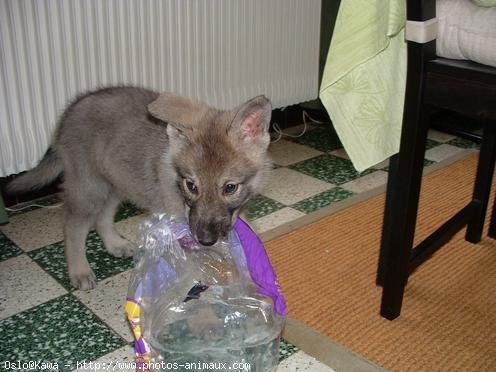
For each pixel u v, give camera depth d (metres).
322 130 1.85
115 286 0.97
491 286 0.98
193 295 0.75
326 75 0.75
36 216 1.25
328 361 0.78
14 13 1.08
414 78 0.73
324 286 0.97
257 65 1.55
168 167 0.88
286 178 1.47
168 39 1.33
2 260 1.05
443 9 0.72
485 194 1.08
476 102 0.68
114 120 0.98
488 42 0.67
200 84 1.43
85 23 1.19
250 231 0.82
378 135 0.79
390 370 0.76
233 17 1.44
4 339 0.82
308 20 1.63
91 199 1.00
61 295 0.94
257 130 0.87
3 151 1.14
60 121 1.04
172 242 0.79
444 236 0.95
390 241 0.84
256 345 0.73
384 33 0.71
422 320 0.88
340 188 1.41
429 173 1.50
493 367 0.77
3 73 1.10
